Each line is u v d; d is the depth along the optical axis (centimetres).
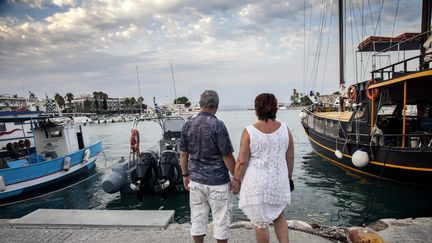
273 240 337
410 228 362
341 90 1712
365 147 885
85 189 1120
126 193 964
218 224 279
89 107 13675
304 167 1281
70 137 1291
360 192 883
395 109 941
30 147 1387
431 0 1039
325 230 365
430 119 860
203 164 277
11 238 369
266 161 251
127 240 352
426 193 782
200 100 282
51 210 447
